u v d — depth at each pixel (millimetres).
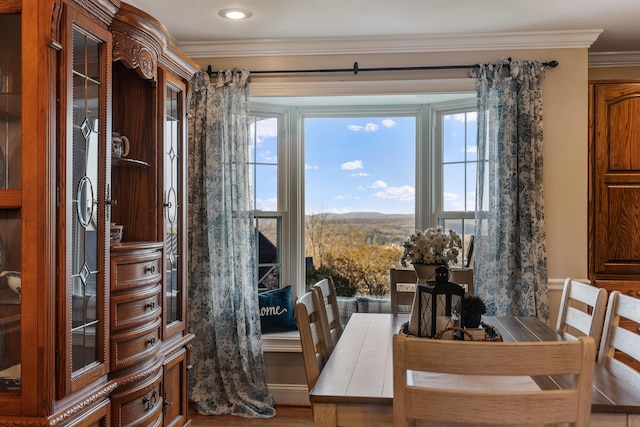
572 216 3904
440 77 4012
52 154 1889
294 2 3295
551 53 3936
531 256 3789
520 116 3859
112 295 2365
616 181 3941
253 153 4656
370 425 1835
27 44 1861
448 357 1449
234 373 4012
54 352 1910
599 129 3957
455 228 4566
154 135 2807
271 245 4738
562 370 1439
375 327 2949
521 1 3289
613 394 1799
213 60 4160
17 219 1892
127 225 2820
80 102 2076
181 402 3164
